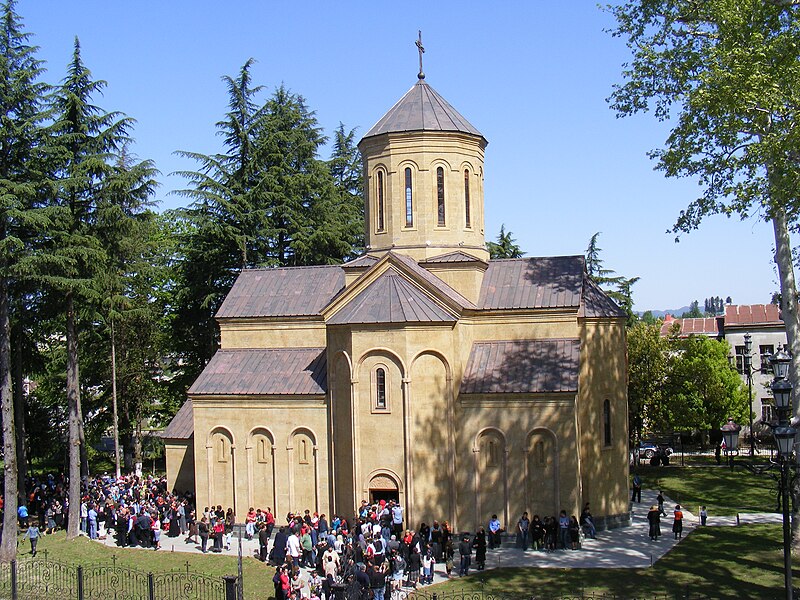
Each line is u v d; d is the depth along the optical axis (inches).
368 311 1457.9
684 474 1980.8
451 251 1637.6
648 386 2263.8
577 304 1513.3
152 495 1728.6
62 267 1518.2
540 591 1131.3
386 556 1220.5
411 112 1663.4
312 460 1566.2
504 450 1440.7
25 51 1528.1
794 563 1219.9
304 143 2509.8
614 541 1409.9
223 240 2261.3
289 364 1667.1
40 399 2454.5
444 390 1444.4
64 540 1545.3
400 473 1430.9
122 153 1978.3
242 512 1604.3
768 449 2591.0
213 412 1635.1
